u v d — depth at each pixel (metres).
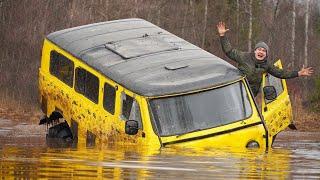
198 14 63.44
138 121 18.05
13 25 53.16
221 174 11.63
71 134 21.89
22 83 44.81
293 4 67.44
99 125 19.73
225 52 19.81
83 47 21.56
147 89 18.09
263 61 19.58
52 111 22.73
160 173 11.58
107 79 19.47
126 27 22.81
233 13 65.50
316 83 44.25
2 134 23.88
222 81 18.52
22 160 13.20
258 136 18.22
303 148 18.34
